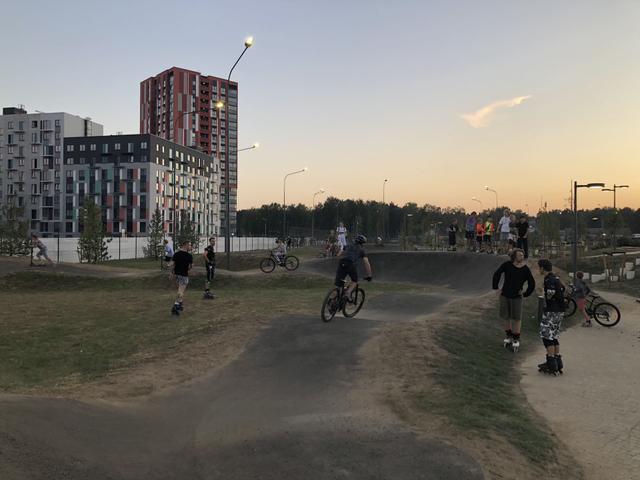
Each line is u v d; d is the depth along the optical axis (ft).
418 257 84.23
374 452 14.14
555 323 27.99
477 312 40.83
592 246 213.05
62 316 39.34
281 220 430.20
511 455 15.07
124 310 41.98
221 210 477.77
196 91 468.75
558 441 17.56
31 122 367.66
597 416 20.92
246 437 15.29
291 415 17.52
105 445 13.62
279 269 77.36
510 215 77.10
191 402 19.22
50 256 120.78
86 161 338.13
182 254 39.73
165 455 13.75
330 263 81.41
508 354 31.37
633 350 37.04
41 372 24.63
